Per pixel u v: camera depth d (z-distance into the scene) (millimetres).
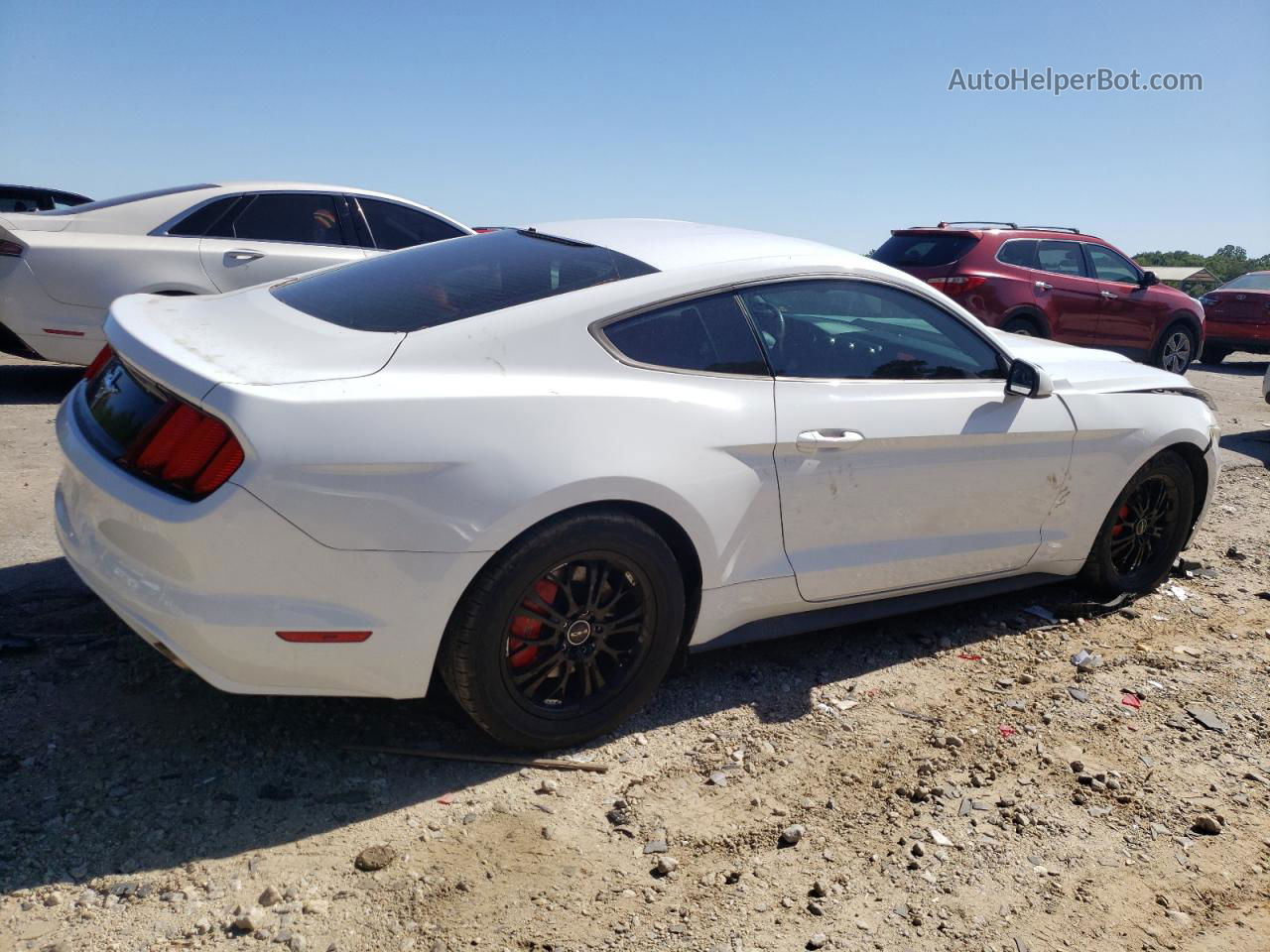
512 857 2680
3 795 2729
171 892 2449
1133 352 12102
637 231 3717
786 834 2834
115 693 3270
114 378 3064
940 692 3768
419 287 3303
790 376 3492
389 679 2818
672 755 3221
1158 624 4539
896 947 2463
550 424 2898
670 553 3154
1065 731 3543
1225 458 7969
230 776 2914
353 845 2678
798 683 3752
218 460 2584
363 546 2666
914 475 3738
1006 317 10836
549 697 3117
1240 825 3078
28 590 3939
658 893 2588
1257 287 16078
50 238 7262
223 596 2615
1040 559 4273
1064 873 2795
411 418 2717
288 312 3219
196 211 7758
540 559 2893
